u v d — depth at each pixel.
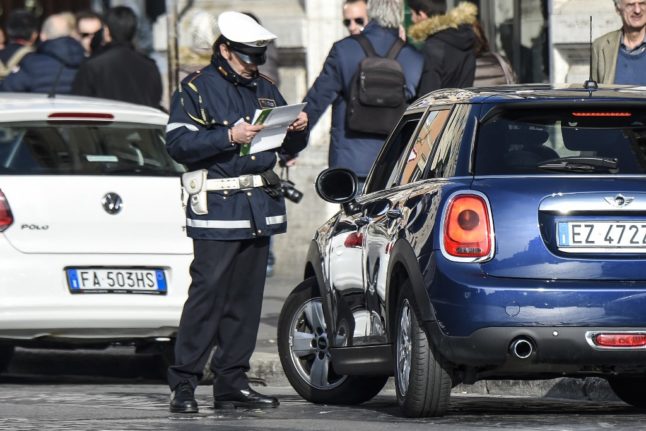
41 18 59.81
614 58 35.31
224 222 26.44
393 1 36.41
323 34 51.31
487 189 23.72
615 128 24.56
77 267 31.75
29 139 32.19
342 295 27.53
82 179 31.98
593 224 23.48
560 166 24.08
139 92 44.78
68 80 47.41
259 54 26.48
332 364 27.95
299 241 50.22
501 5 49.56
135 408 27.92
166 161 32.81
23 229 31.58
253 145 26.20
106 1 58.66
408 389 24.41
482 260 23.44
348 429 23.69
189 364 26.84
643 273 23.38
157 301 32.03
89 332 32.03
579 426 23.67
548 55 48.56
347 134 36.44
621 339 23.17
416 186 25.33
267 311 41.75
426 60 36.47
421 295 23.80
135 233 32.03
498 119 24.67
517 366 23.45
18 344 32.75
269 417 26.23
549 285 23.23
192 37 47.38
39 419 25.89
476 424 23.98
